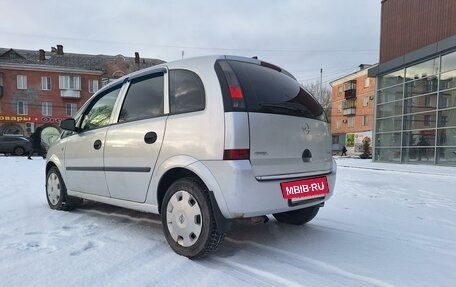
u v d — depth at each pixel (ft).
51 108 143.84
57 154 16.17
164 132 10.99
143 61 162.20
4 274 9.01
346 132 179.22
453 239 12.73
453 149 53.21
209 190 9.79
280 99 11.00
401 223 14.96
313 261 10.32
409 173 41.27
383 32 70.18
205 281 8.79
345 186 27.17
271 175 10.14
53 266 9.54
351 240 12.39
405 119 63.87
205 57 11.03
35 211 16.20
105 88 14.48
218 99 9.95
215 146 9.70
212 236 9.90
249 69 11.06
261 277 9.12
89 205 17.30
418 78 60.70
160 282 8.68
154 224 13.92
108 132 13.12
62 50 155.84
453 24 54.08
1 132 138.00
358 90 168.45
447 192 24.45
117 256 10.37
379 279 9.13
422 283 8.95
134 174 11.90
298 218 13.75
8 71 138.62
